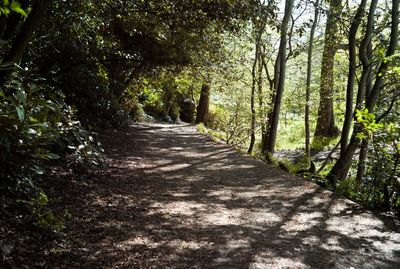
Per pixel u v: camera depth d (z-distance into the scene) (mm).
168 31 10000
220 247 4379
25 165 4258
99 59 11258
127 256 3811
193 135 17016
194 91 29000
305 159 14938
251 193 7203
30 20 5023
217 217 5527
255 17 7062
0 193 4004
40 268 3158
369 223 5773
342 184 7996
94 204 5168
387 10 10789
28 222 3807
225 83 14039
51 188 5215
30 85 4805
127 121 16188
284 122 23625
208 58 11664
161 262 3797
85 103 11602
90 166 7012
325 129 21406
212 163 10195
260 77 15781
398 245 4945
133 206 5480
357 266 4230
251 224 5352
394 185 6551
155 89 22172
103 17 9438
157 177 7668
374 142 6871
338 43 13195
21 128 3957
